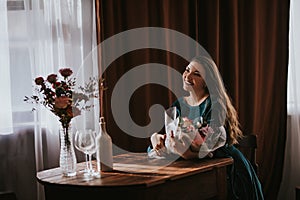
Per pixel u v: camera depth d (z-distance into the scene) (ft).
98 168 8.93
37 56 11.50
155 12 12.51
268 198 13.85
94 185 7.87
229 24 13.15
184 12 12.68
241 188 10.07
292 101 13.87
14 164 11.62
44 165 11.79
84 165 9.76
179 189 8.46
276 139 13.85
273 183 13.91
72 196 8.29
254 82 13.39
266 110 13.74
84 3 11.94
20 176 11.68
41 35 11.51
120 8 12.15
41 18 11.51
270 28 13.62
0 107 11.33
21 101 11.55
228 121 10.25
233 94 13.21
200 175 8.81
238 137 11.70
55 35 11.63
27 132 11.66
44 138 11.77
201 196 8.82
